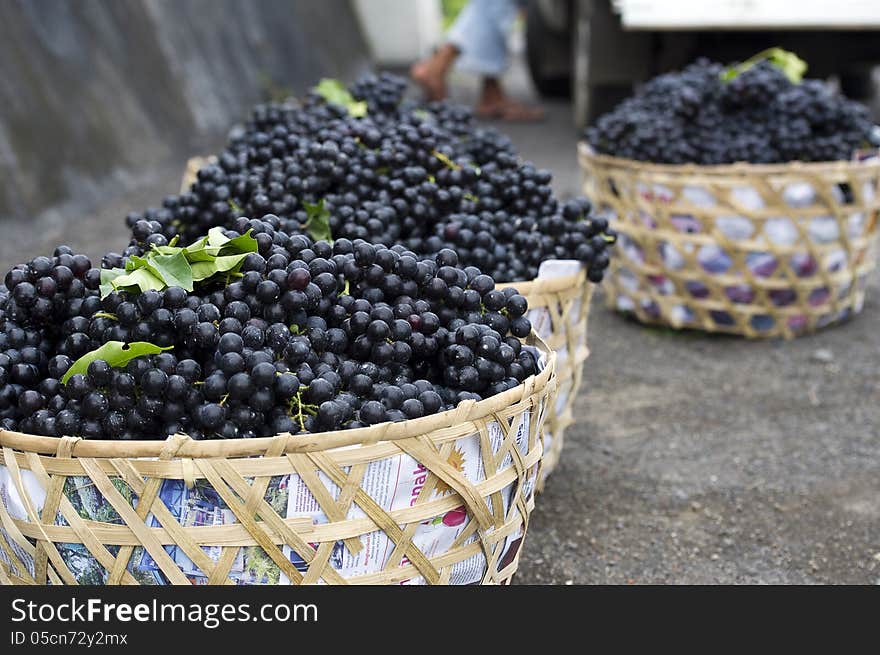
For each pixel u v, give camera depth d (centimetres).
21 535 166
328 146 254
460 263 248
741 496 279
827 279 380
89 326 180
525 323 202
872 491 280
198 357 175
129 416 165
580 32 732
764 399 343
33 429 172
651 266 389
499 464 176
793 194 360
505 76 1435
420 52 1389
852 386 351
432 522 169
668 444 311
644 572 243
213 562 159
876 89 1040
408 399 169
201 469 153
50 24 599
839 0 503
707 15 519
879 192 382
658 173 368
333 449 156
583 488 285
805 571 244
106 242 485
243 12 923
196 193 255
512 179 270
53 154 535
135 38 695
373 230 245
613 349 394
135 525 157
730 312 385
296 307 176
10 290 183
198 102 746
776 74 398
